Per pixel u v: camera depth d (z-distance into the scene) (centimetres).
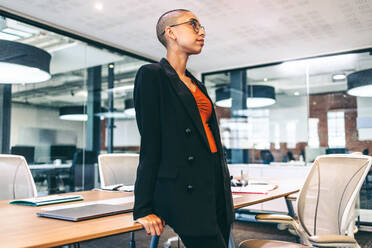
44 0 340
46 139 411
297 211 210
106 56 493
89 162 462
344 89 495
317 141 511
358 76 485
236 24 395
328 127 505
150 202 100
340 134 495
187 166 99
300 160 523
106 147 485
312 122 518
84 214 118
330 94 507
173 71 108
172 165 98
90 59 470
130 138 521
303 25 400
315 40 453
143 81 103
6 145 372
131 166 292
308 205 208
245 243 176
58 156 423
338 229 189
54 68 425
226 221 107
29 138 393
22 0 341
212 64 578
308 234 203
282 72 549
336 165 204
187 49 114
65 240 88
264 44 469
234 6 347
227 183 111
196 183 99
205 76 635
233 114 593
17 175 225
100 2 342
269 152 551
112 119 497
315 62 522
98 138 475
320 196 204
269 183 273
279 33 426
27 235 93
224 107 604
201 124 104
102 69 486
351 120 488
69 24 402
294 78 538
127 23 397
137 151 530
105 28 415
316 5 346
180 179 98
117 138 501
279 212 502
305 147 521
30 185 227
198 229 95
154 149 100
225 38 443
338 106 499
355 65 489
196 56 527
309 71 526
